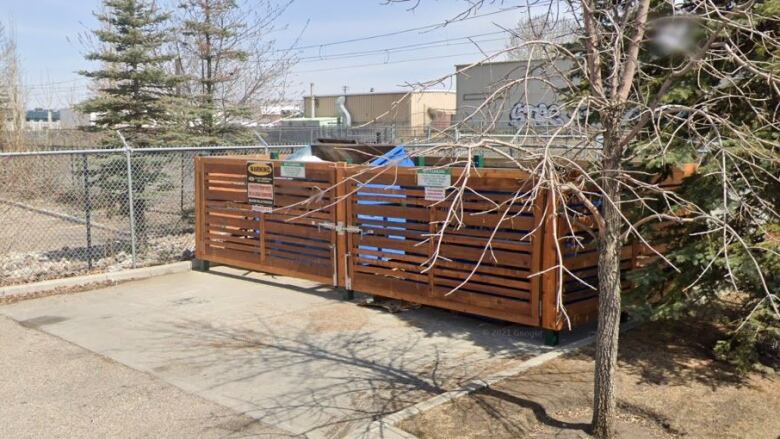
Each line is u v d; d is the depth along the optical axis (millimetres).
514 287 6508
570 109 4344
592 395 4969
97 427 4652
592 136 3947
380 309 7734
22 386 5398
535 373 5465
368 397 5129
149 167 11328
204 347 6367
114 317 7438
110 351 6258
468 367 5777
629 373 5441
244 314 7543
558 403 4828
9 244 11648
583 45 4352
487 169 6543
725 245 3486
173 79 13305
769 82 3625
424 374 5621
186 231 11852
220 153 13094
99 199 11797
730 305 6566
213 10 13844
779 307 4934
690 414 4633
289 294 8469
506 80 4109
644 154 5105
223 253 9531
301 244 8531
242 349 6305
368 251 7738
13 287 8367
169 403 5047
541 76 4387
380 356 6098
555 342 6336
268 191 8789
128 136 13250
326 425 4633
